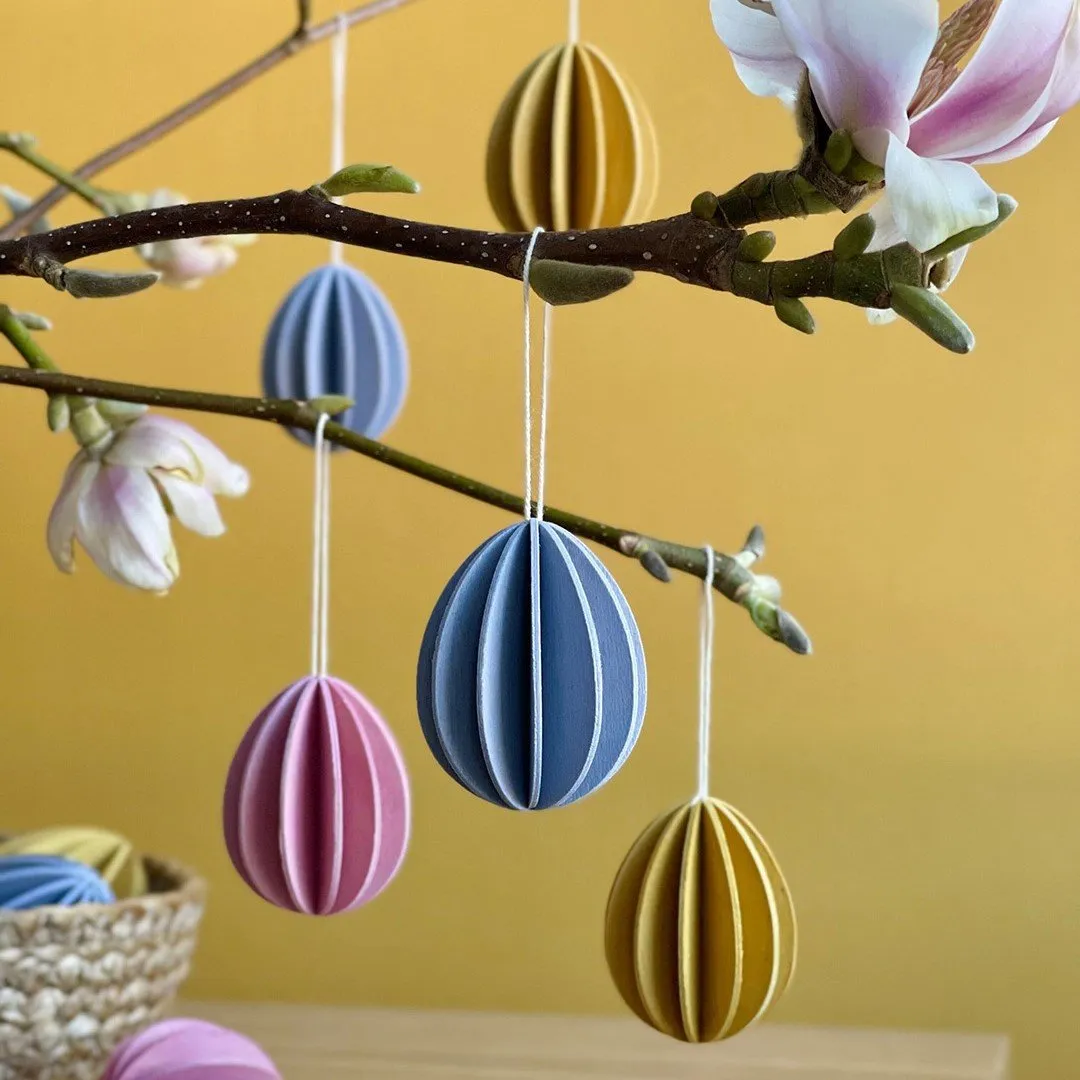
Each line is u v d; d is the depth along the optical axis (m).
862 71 0.40
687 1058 0.67
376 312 0.61
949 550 0.82
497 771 0.42
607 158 0.54
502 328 0.83
